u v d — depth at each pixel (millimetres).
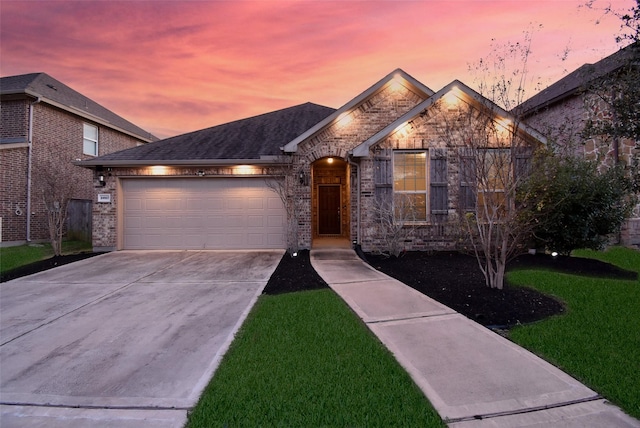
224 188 11117
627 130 4488
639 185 5359
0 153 12555
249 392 2883
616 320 4340
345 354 3564
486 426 2451
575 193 7445
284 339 3965
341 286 6430
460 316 4746
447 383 3012
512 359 3457
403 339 3986
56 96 15180
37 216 13617
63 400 2908
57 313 5250
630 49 4430
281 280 7020
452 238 9648
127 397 2928
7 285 7023
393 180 9828
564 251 8008
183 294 6223
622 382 2941
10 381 3244
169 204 11188
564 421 2496
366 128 10789
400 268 7840
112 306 5562
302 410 2625
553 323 4309
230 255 10117
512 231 5816
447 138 8070
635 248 9500
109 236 11062
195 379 3203
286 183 10477
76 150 15852
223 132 13195
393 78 10781
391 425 2443
